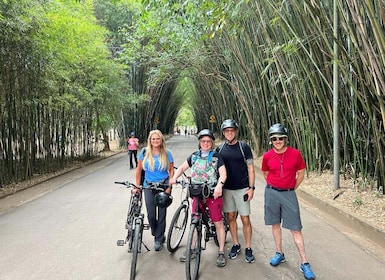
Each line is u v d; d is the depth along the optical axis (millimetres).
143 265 3197
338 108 5855
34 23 7004
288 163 3025
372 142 5391
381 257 3301
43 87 8617
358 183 5961
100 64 13375
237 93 12234
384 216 4191
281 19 5707
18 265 3213
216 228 3225
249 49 9250
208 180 3104
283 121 8727
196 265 2885
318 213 5051
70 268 3129
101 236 4031
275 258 3156
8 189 7418
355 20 3971
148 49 12258
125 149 20859
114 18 17578
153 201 3549
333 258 3281
